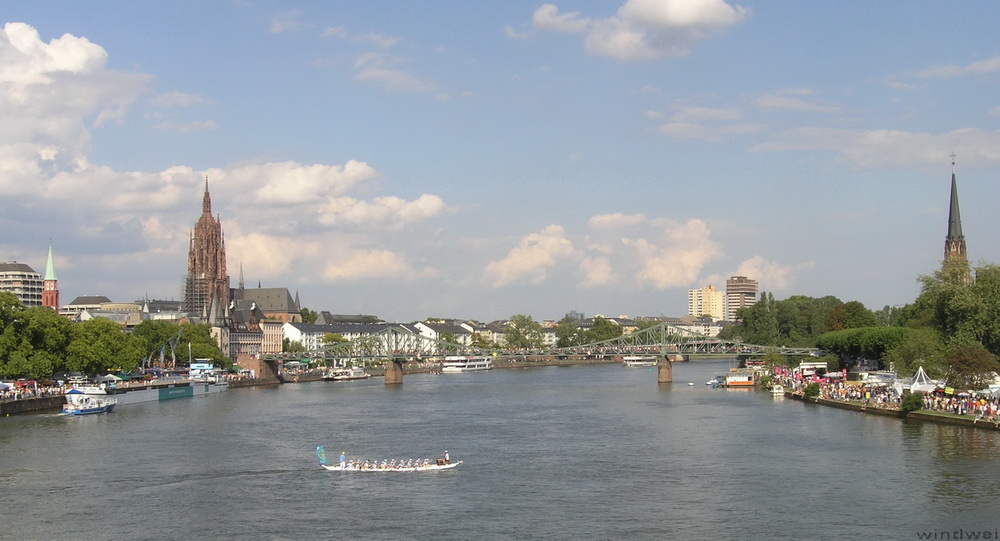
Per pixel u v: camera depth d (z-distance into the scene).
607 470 133.12
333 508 111.44
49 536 100.44
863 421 180.25
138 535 100.75
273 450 153.62
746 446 152.38
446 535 99.56
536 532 100.31
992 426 157.75
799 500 112.31
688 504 111.56
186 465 139.00
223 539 99.00
